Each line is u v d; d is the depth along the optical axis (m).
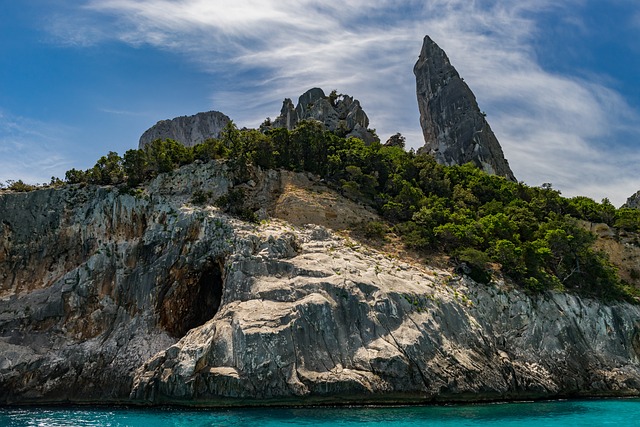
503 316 72.62
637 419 52.53
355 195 95.81
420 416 51.34
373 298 64.81
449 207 99.56
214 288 78.31
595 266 85.56
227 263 70.31
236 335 58.84
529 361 68.44
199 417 50.97
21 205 85.75
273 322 59.59
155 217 81.56
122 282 77.44
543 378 66.69
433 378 58.97
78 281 77.31
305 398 55.41
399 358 58.59
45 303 75.88
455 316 66.88
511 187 118.25
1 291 80.31
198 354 56.75
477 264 77.38
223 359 57.84
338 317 62.41
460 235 83.69
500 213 93.62
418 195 98.12
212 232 76.00
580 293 80.94
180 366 56.50
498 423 49.50
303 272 67.88
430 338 62.16
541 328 72.75
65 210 85.06
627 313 80.56
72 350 71.38
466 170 123.56
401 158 115.00
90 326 74.44
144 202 83.12
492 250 81.75
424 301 66.56
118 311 75.62
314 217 86.50
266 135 105.88
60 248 82.88
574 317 76.62
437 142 165.75
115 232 82.00
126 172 88.69
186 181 87.00
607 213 110.69
